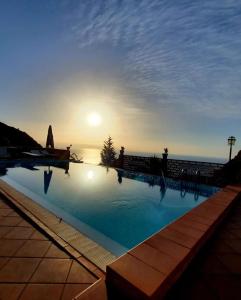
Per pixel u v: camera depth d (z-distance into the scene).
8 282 2.32
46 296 2.13
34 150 21.31
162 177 12.82
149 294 1.69
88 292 1.97
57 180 12.15
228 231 3.79
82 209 7.59
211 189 10.56
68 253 2.98
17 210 4.69
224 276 2.38
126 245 4.98
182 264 2.31
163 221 7.00
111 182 12.23
